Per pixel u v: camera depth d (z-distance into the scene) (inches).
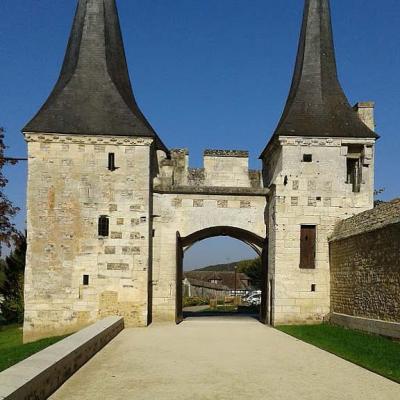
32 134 928.9
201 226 1018.7
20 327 1250.0
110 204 936.9
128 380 433.1
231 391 395.2
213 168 1066.7
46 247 919.0
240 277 3452.3
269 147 1056.8
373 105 1027.3
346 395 382.9
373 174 968.9
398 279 658.2
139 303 924.6
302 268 947.3
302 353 587.2
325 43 1061.8
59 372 409.1
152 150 1001.5
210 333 801.6
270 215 1003.9
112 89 992.9
